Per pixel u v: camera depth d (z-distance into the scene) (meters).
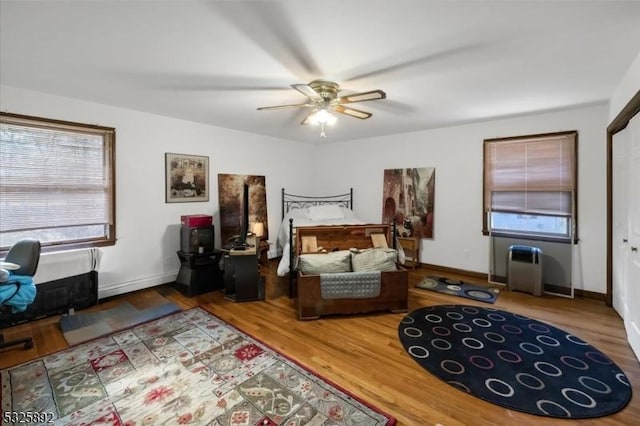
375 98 2.54
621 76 2.58
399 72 2.48
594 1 1.57
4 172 2.92
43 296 3.02
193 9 1.65
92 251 3.33
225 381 2.07
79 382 2.06
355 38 1.95
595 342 2.59
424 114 3.86
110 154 3.54
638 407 1.83
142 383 2.05
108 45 2.06
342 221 4.95
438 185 4.79
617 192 3.11
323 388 2.01
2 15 1.70
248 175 5.10
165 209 4.09
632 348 2.44
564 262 3.74
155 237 4.00
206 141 4.49
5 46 2.07
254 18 1.74
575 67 2.40
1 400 1.88
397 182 5.21
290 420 1.73
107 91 3.01
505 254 4.17
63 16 1.71
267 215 5.46
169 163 4.08
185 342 2.60
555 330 2.81
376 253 3.38
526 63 2.32
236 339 2.66
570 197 3.70
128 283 3.78
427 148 4.87
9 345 2.42
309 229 3.80
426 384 2.05
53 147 3.18
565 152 3.69
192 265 3.80
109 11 1.67
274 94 3.07
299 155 6.05
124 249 3.73
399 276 3.18
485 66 2.38
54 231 3.24
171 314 3.19
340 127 4.68
